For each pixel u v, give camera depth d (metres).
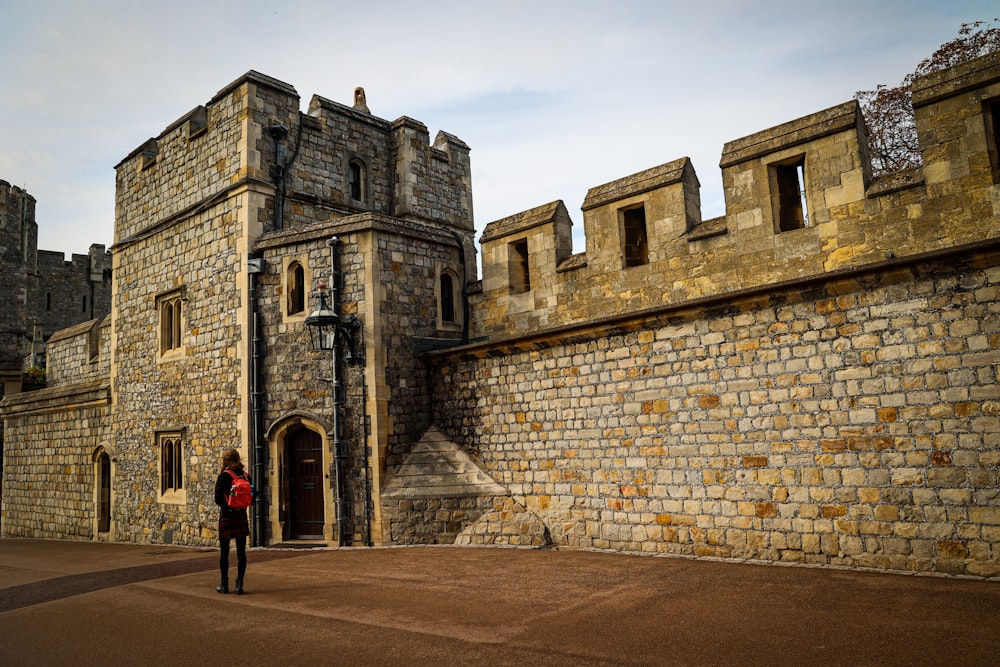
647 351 9.36
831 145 8.77
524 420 10.73
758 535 8.17
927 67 17.14
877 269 7.36
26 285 36.81
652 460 9.20
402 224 12.26
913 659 4.48
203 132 14.09
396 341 11.80
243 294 12.70
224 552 7.56
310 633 5.76
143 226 15.69
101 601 7.59
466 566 8.59
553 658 4.82
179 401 14.08
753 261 9.35
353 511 11.26
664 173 10.38
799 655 4.66
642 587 6.91
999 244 6.59
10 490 20.11
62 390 18.27
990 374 6.76
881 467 7.35
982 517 6.70
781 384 8.13
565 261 11.65
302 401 11.91
